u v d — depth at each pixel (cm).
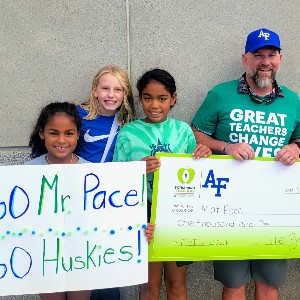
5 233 228
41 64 295
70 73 298
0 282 230
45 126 240
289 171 255
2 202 227
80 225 233
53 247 232
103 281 237
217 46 306
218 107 273
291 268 333
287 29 311
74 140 244
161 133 260
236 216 254
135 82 303
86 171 231
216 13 303
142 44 300
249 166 253
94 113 278
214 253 255
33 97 298
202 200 251
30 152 301
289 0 308
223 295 292
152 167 241
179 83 307
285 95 273
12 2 288
